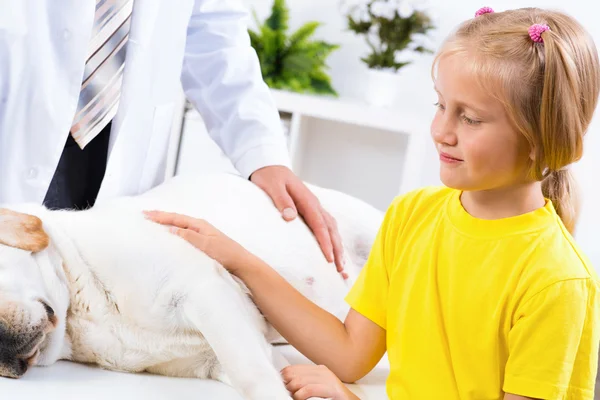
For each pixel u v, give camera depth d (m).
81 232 1.04
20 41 1.16
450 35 0.96
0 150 1.23
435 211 1.06
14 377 0.91
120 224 1.06
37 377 0.93
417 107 3.38
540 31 0.87
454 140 0.90
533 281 0.89
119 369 1.03
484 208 0.96
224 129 1.54
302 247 1.30
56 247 1.01
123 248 1.02
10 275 0.91
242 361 0.96
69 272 1.01
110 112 1.33
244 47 1.58
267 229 1.29
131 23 1.33
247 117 1.50
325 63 3.52
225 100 1.54
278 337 1.22
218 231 1.14
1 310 0.88
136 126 1.38
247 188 1.38
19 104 1.20
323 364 1.09
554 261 0.89
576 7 3.07
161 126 1.48
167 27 1.39
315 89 3.39
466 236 0.97
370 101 3.29
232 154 1.52
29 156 1.23
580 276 0.88
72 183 1.37
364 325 1.10
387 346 1.06
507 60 0.86
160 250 1.03
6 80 1.18
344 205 1.52
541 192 1.00
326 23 3.50
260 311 1.12
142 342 1.02
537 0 3.19
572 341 0.86
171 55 1.42
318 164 3.53
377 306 1.10
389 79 3.23
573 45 0.88
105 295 1.02
